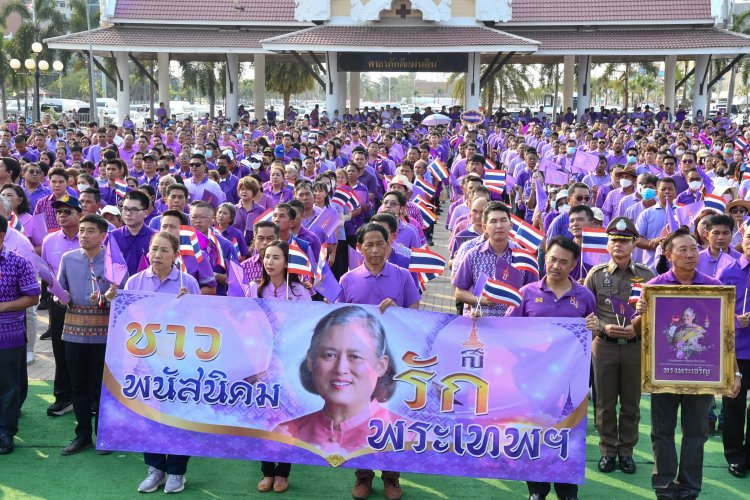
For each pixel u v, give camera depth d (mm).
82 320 7848
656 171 16500
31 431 8562
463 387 6805
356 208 13516
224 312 7062
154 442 7090
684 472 6711
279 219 9578
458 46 40531
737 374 7617
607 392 7633
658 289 6516
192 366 7090
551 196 13023
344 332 6941
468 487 7449
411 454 6867
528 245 8367
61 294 7820
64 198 9148
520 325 6762
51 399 9523
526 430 6742
